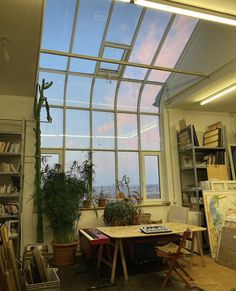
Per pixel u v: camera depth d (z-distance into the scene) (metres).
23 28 3.09
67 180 4.85
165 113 6.40
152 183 6.31
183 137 6.17
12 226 4.45
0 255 2.60
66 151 5.75
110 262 4.25
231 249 4.39
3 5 2.73
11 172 4.59
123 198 5.64
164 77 6.29
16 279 2.64
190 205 5.87
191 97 5.70
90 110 6.05
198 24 5.29
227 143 6.13
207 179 5.88
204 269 4.20
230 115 6.86
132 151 6.25
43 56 5.41
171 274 4.00
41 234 4.68
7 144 4.68
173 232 3.94
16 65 3.91
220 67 4.74
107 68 5.95
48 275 2.78
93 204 5.55
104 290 3.48
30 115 5.21
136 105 6.44
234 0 3.09
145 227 4.22
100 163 5.95
